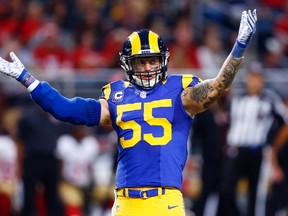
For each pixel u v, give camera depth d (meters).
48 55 46.91
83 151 40.16
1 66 21.50
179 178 21.30
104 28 50.12
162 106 21.52
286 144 38.28
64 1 51.72
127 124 21.53
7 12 50.09
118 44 47.62
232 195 38.00
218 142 38.53
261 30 53.31
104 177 40.56
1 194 38.88
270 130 38.09
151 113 21.47
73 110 21.67
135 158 21.27
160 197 21.03
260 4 57.41
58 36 48.28
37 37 47.62
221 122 39.31
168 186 21.06
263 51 52.88
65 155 39.78
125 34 48.75
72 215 39.56
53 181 38.38
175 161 21.25
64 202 39.19
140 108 21.55
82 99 21.92
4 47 46.69
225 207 38.25
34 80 21.67
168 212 20.97
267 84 44.97
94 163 40.69
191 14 53.25
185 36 48.72
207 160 38.47
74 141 40.06
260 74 38.19
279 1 57.75
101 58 47.56
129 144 21.41
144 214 21.05
